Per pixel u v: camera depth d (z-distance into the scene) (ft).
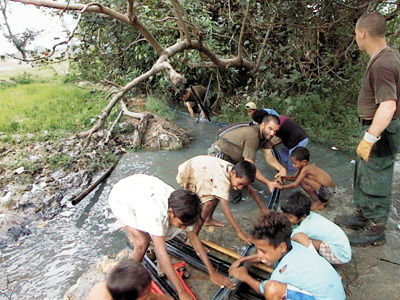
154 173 14.46
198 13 19.36
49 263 9.91
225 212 9.17
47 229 11.33
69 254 10.23
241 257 8.84
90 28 17.38
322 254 8.43
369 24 8.24
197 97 20.10
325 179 11.06
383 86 8.03
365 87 8.81
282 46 17.88
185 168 9.71
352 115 18.57
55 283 9.23
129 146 16.75
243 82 23.79
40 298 8.80
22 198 12.60
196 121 20.35
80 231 11.21
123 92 14.10
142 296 5.23
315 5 15.69
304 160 11.00
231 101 22.13
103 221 11.68
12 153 15.44
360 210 10.60
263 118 11.23
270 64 18.74
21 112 19.52
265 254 7.01
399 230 10.48
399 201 11.87
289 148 13.15
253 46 21.62
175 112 21.93
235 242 10.23
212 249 9.74
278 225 6.82
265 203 12.31
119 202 8.03
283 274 6.91
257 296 8.15
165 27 18.75
